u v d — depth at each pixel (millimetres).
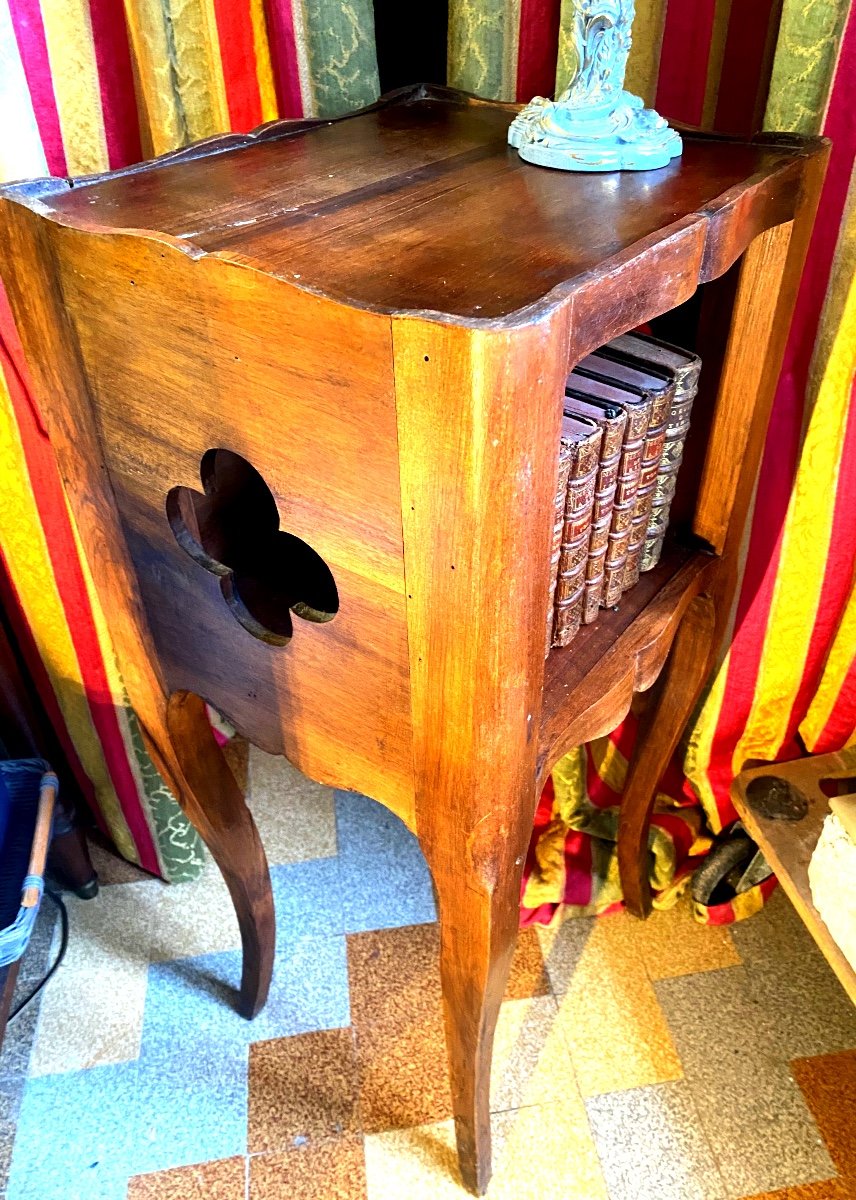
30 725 1194
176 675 771
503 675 527
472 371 411
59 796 1118
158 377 574
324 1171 958
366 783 668
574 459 608
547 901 1194
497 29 836
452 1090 839
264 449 547
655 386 672
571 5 750
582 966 1137
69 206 607
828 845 890
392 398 451
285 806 1354
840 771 1067
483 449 433
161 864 1241
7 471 945
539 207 598
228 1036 1077
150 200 621
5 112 777
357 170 681
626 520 710
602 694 686
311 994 1116
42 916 1218
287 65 875
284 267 508
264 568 767
